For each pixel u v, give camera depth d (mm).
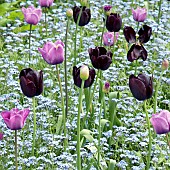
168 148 8578
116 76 10336
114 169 8297
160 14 13422
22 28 12758
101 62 8094
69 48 11625
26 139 8664
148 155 7699
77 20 10102
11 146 8273
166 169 8164
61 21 13023
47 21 13055
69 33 12484
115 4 13656
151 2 13703
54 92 9664
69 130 8820
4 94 9398
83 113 9188
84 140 8656
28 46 11664
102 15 13250
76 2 13984
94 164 7969
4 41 12414
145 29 9867
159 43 11938
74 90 9844
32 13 10703
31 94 7449
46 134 8438
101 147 8398
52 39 11820
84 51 11547
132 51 9133
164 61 8297
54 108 9461
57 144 8094
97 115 9148
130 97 9508
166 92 10477
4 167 7910
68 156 7836
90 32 12578
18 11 13797
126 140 8469
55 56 7953
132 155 8102
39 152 8086
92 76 7684
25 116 7059
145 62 11016
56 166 7984
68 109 9508
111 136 8836
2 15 13367
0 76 10586
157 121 6832
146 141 8633
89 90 9008
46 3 11617
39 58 11242
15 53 11438
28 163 7781
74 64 10719
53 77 10516
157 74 11008
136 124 8875
